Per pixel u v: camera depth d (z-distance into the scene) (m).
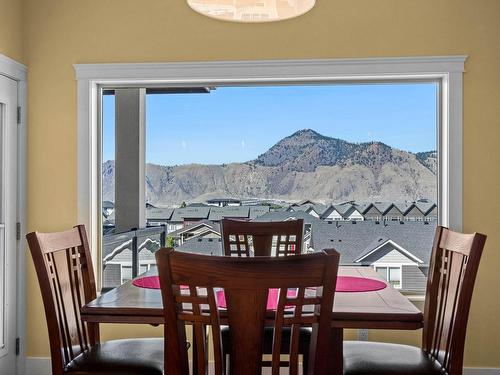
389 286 2.10
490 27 3.01
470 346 2.99
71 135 3.18
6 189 2.99
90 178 3.18
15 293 3.09
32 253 1.91
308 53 3.09
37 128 3.18
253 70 3.10
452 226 3.01
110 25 3.16
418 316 1.65
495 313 2.98
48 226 3.18
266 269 1.31
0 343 2.94
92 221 3.20
